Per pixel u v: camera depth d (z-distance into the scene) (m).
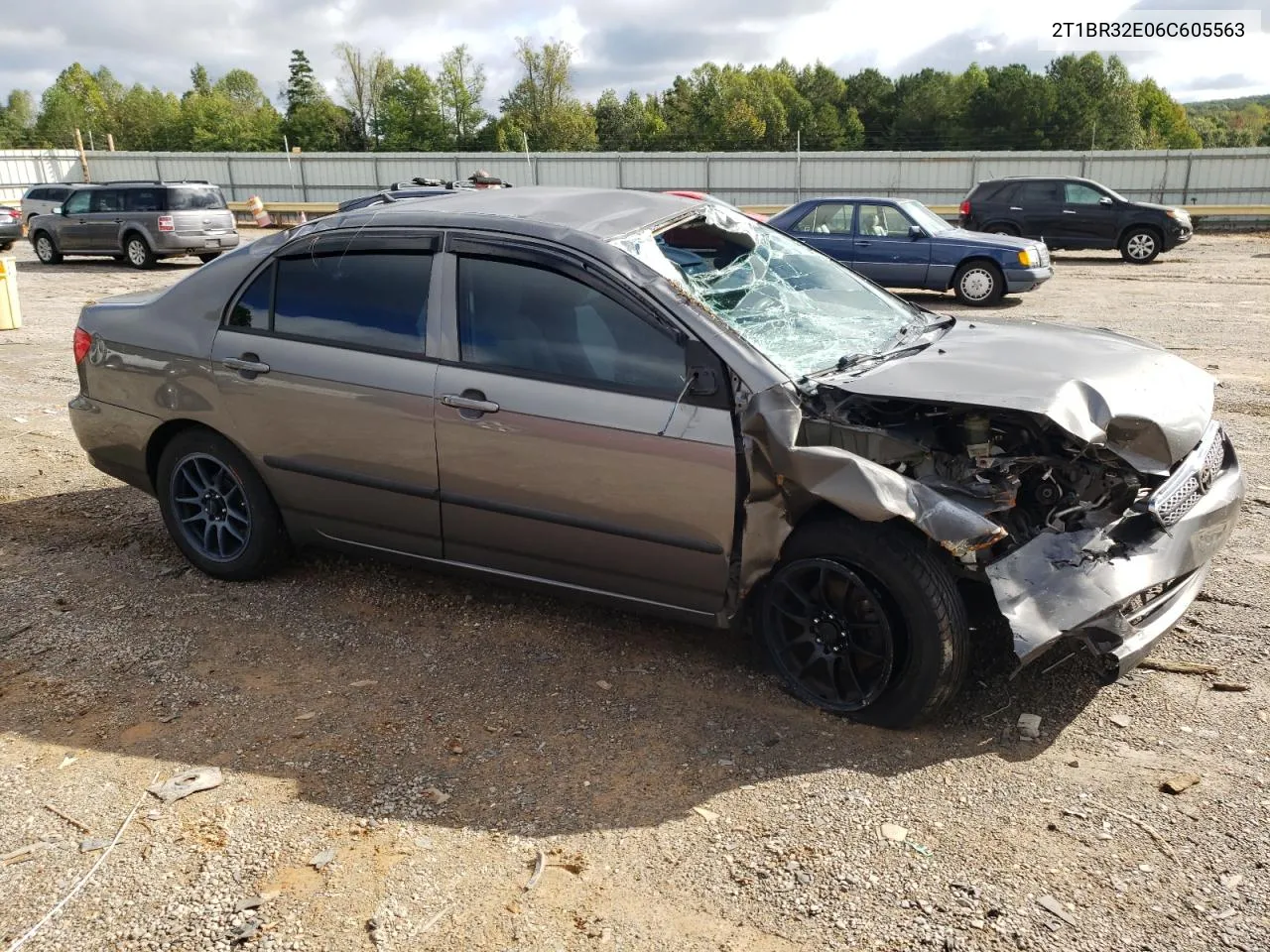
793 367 3.43
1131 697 3.43
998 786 2.96
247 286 4.23
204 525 4.57
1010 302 14.03
